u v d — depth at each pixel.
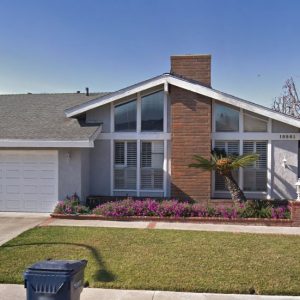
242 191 13.60
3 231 10.53
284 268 7.20
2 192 13.85
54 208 13.58
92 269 7.08
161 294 6.05
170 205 12.30
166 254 8.09
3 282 6.55
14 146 13.28
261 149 14.27
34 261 7.56
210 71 15.33
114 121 14.63
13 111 16.69
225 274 6.85
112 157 14.61
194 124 13.95
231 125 14.33
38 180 13.72
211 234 10.10
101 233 10.09
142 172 14.55
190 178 13.98
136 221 12.01
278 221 11.54
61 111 16.44
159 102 14.45
